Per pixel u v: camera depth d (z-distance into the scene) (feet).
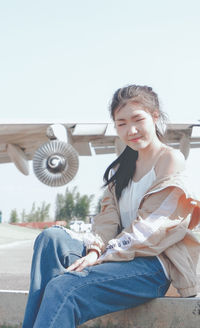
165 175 7.46
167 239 7.30
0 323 8.66
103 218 8.27
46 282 7.34
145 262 7.20
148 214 7.39
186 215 7.48
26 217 280.51
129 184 8.16
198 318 7.36
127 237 7.30
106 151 34.73
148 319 7.64
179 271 7.31
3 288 16.03
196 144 33.78
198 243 7.66
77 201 270.67
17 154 32.45
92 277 6.82
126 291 7.01
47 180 24.85
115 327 7.94
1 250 42.83
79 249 7.88
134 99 7.56
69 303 6.57
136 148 7.75
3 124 26.81
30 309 7.13
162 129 8.23
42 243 7.48
